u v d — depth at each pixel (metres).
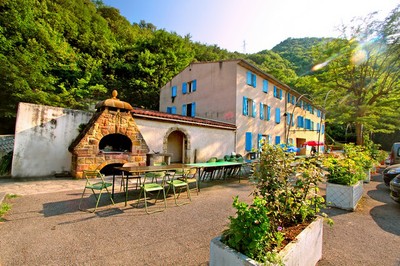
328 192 5.05
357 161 5.89
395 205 5.13
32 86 14.75
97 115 7.75
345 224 3.88
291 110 20.23
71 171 7.77
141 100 23.05
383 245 3.06
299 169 3.01
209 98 14.87
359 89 14.16
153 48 26.52
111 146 8.91
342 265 2.53
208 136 11.94
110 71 24.41
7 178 7.13
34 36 18.06
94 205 4.58
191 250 2.79
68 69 19.84
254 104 14.99
